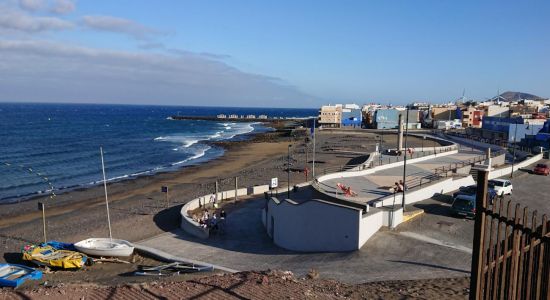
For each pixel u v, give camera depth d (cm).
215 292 1170
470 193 2717
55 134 11875
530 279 638
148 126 16400
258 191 3850
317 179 3022
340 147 7906
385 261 1825
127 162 7156
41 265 2289
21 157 7394
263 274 1370
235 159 7331
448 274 1631
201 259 2195
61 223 3403
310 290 1233
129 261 2339
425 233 2112
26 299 1120
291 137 11131
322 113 14112
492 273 636
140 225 3172
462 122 12012
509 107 12006
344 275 1672
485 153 4622
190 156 7944
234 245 2444
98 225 3250
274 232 2458
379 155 4869
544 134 6366
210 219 2730
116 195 4541
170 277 1920
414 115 12588
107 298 1135
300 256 2077
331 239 2084
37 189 4956
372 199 2469
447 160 4244
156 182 5275
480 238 608
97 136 11669
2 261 2494
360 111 14562
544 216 639
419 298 1284
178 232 2831
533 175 3947
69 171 6200
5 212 3872
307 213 2175
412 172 3478
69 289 1226
